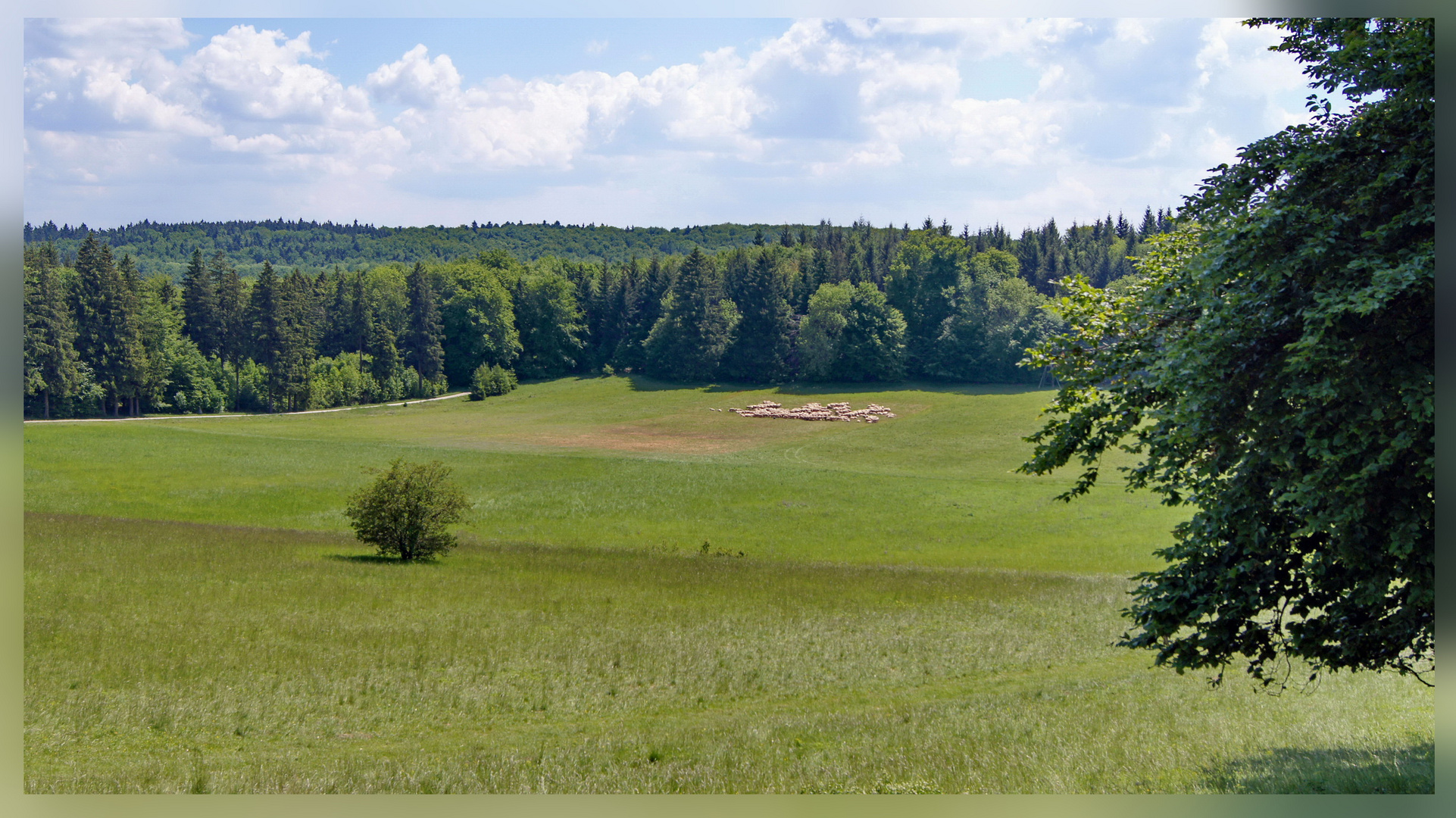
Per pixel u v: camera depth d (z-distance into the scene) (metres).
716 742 13.33
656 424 92.50
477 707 15.59
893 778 11.22
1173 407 10.48
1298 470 9.63
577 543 41.88
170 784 11.02
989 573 33.00
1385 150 10.06
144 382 89.75
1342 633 10.43
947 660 19.69
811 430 86.12
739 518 49.19
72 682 15.44
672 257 150.75
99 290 87.38
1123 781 10.66
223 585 24.42
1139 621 11.12
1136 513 49.78
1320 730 12.73
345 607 22.73
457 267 145.38
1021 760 11.77
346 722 14.55
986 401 98.19
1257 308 10.02
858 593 27.75
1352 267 8.95
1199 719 13.72
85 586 23.11
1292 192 10.23
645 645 20.20
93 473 56.09
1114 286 12.65
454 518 32.53
